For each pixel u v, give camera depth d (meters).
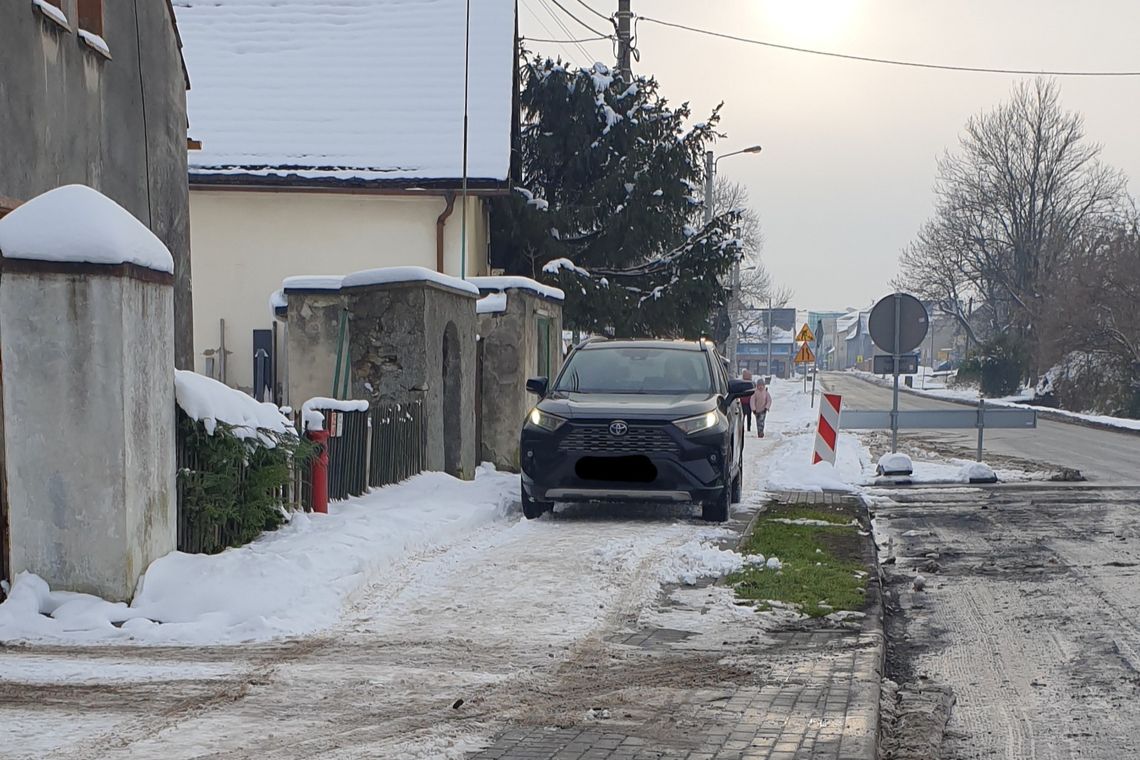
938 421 18.77
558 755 4.93
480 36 27.69
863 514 13.22
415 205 24.12
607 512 13.06
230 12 28.77
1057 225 66.88
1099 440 30.75
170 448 8.29
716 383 13.36
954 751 5.41
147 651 6.71
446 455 15.35
